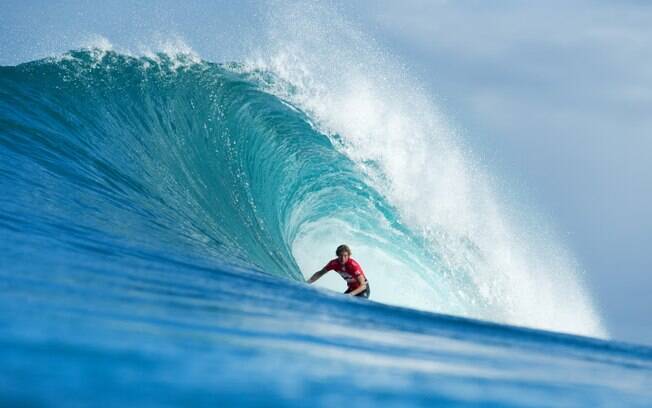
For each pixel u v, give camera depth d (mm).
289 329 14539
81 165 38031
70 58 50844
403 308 22125
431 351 14719
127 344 10633
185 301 15906
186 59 56000
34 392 7637
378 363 12336
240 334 12945
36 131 40656
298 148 55469
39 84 47281
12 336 10148
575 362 16344
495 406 10320
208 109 52938
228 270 24797
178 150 48094
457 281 55500
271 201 50031
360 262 51562
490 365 14039
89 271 17656
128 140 45844
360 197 55906
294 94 59781
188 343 11359
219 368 10023
